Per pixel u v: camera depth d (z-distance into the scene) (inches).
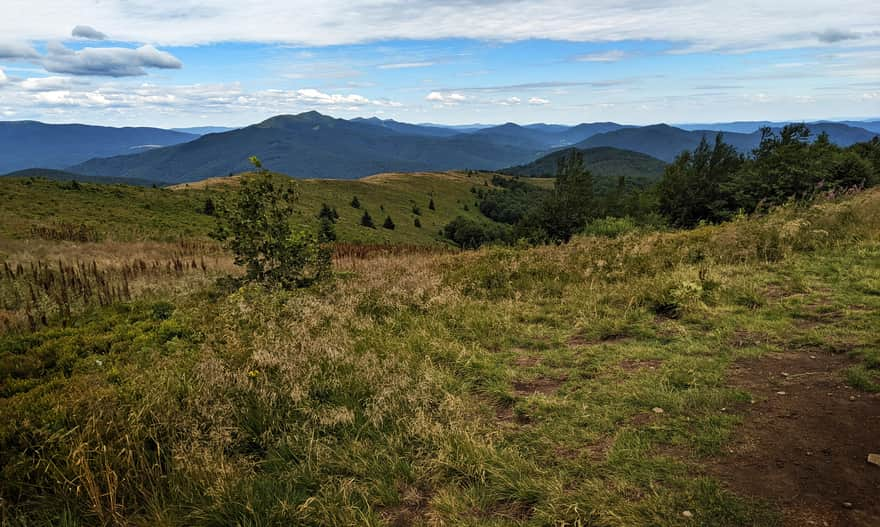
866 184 878.4
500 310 295.0
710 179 1659.7
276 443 155.9
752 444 133.6
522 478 128.7
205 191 2898.6
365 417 168.9
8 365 235.8
